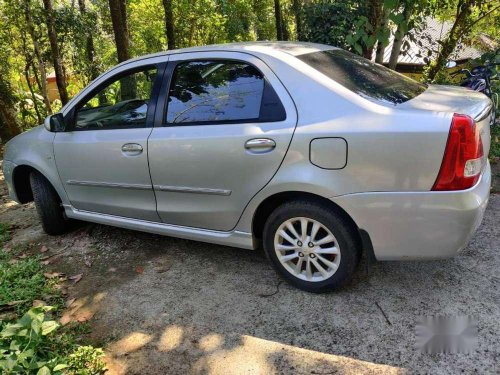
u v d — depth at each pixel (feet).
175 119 9.94
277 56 8.91
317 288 9.08
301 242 8.96
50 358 7.88
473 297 8.67
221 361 7.71
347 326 8.21
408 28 18.71
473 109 7.84
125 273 10.98
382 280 9.46
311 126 8.12
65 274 11.23
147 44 40.75
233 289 9.78
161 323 8.90
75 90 42.01
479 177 7.71
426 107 7.82
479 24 24.14
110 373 7.70
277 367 7.43
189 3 36.78
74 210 12.59
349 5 23.65
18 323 8.09
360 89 8.41
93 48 38.24
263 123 8.68
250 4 47.85
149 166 10.27
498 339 7.53
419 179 7.40
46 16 31.37
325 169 8.04
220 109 9.33
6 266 11.48
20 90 37.52
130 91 10.91
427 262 9.96
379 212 7.79
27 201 14.55
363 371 7.16
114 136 10.80
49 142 12.22
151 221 11.12
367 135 7.59
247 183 9.00
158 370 7.67
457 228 7.45
